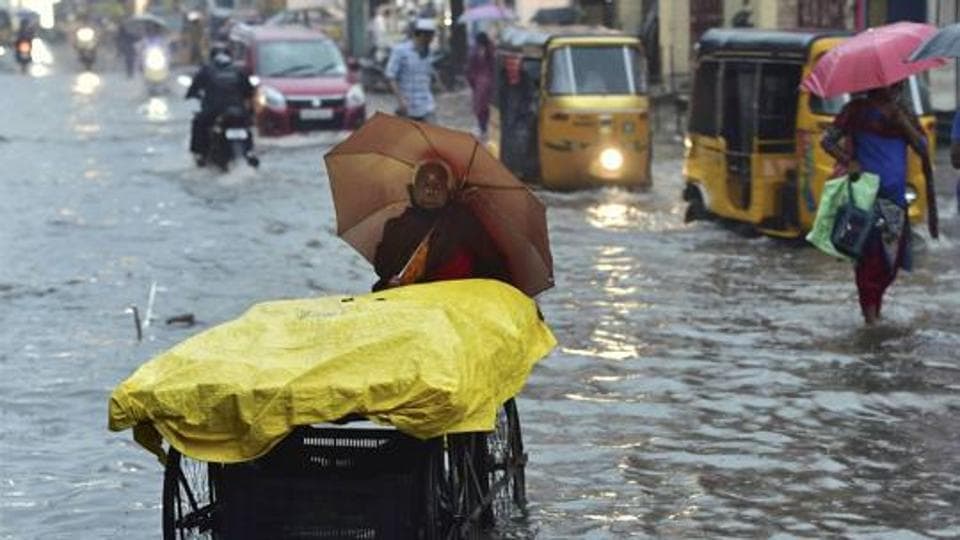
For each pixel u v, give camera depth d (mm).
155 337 17812
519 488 11438
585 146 30344
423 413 8781
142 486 12414
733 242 23938
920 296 19156
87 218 27531
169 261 22938
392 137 10453
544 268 10547
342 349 9023
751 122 23891
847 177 17266
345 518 9133
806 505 11594
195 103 58281
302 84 42875
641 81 30766
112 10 114375
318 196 30266
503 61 32656
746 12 39719
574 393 14891
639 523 11227
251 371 8914
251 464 9188
